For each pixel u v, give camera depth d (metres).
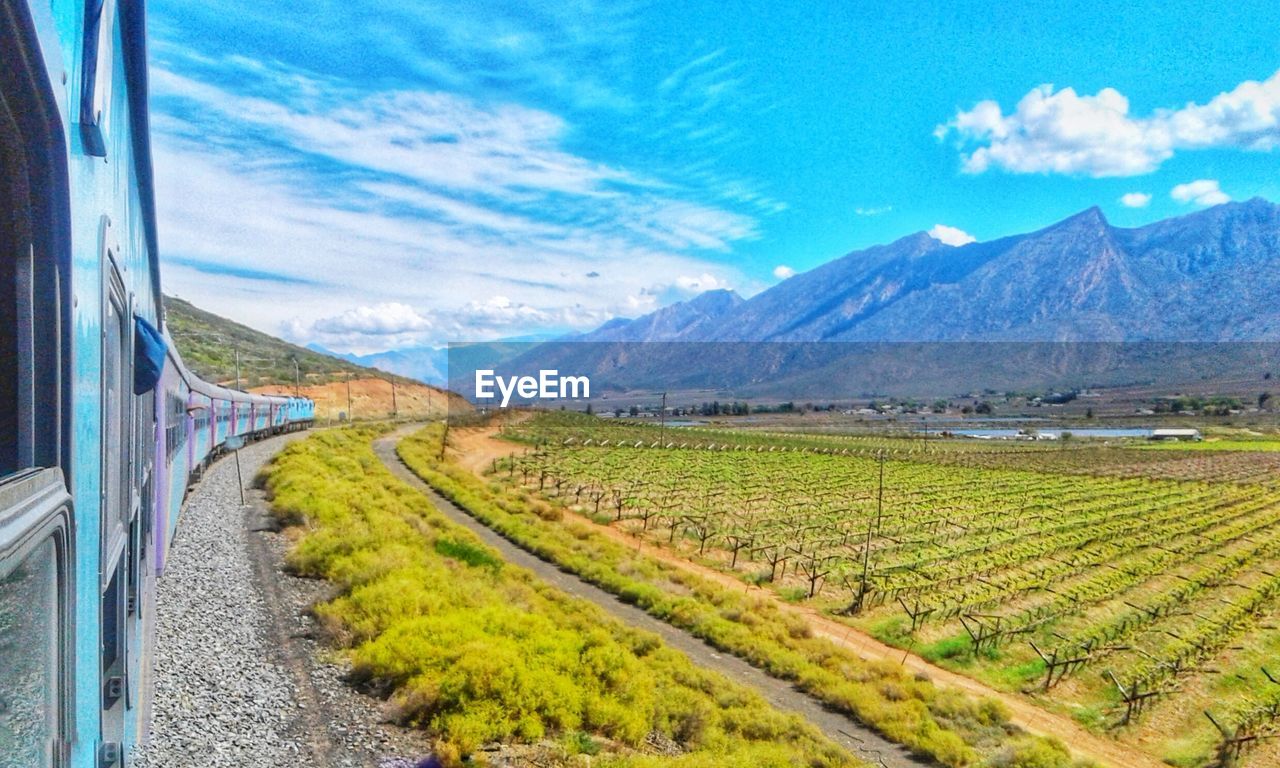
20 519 1.77
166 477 10.53
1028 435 150.12
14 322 2.32
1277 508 58.09
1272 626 28.75
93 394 3.05
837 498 55.22
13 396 2.31
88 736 2.97
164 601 12.59
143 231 6.07
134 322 5.21
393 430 77.19
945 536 42.62
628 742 11.59
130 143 4.69
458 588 15.91
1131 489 66.25
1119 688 20.67
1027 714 20.56
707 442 101.69
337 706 10.09
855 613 28.70
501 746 9.96
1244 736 18.89
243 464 33.03
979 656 24.55
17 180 2.28
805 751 13.90
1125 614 29.30
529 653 12.71
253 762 8.02
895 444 117.19
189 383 18.33
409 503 31.69
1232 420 188.62
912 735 16.47
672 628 22.98
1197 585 33.41
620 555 32.09
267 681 10.38
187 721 8.52
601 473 62.03
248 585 14.77
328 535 18.19
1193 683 22.97
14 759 1.93
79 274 2.73
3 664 1.83
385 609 13.42
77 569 2.67
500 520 34.03
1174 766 18.19
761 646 21.33
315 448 40.12
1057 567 36.16
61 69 2.26
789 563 35.50
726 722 14.41
